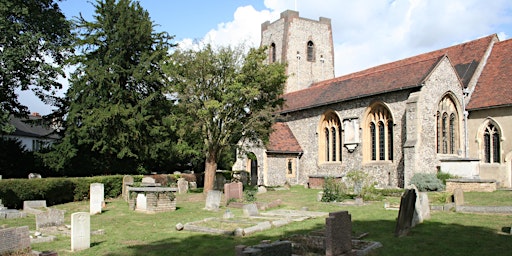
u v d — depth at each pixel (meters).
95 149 31.58
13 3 26.08
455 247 10.99
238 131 27.28
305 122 37.34
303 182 37.00
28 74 28.84
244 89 24.98
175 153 34.66
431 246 11.15
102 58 32.31
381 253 10.44
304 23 51.50
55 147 31.55
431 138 27.44
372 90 30.62
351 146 32.03
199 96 26.00
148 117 31.09
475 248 10.85
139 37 32.53
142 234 13.88
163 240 12.80
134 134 30.77
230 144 28.61
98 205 19.27
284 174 36.56
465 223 14.58
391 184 28.88
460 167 25.91
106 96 31.20
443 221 15.02
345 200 22.30
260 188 28.91
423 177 25.14
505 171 27.86
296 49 50.56
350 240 10.27
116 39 32.09
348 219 10.26
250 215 17.19
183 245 11.95
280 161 36.38
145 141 32.25
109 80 30.98
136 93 32.25
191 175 34.91
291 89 49.56
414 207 13.62
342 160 33.06
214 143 26.98
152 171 37.47
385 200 22.16
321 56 52.31
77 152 31.97
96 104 30.88
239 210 19.47
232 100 25.66
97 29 32.62
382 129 30.41
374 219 15.88
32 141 50.47
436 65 28.11
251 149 35.66
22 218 17.88
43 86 28.61
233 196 22.20
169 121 30.08
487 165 28.81
